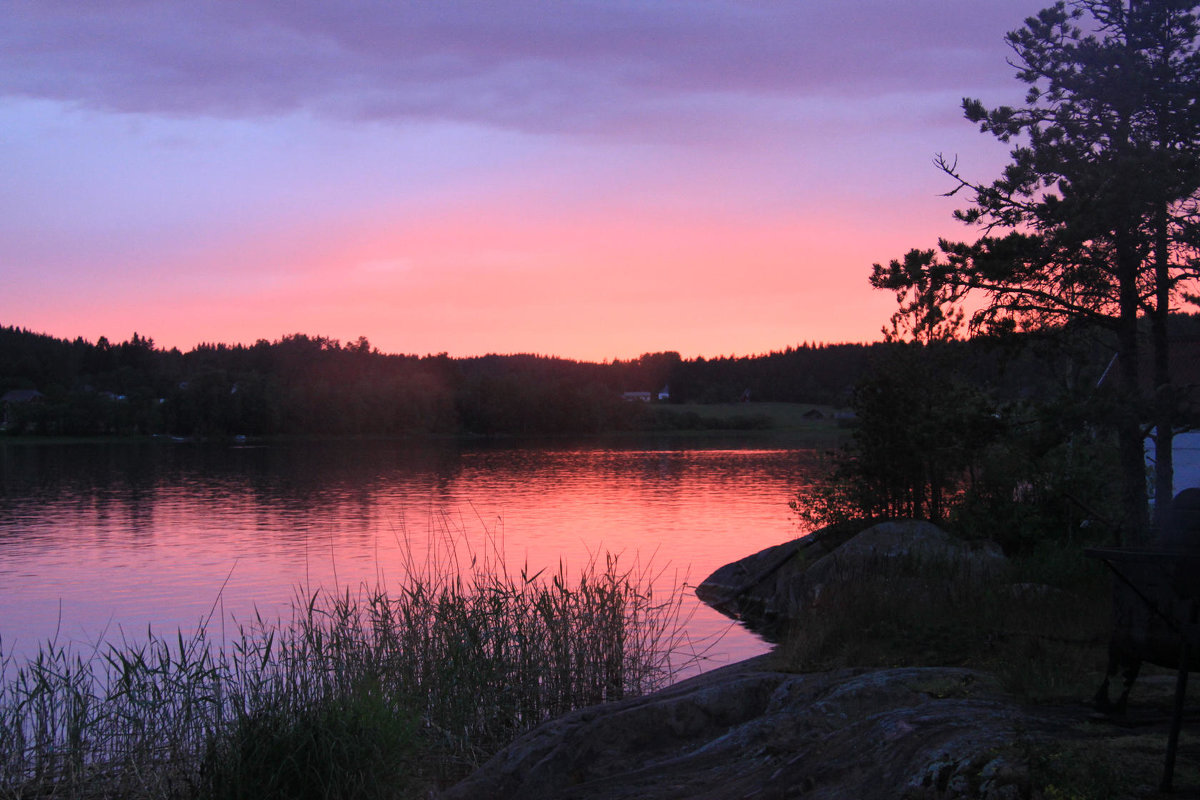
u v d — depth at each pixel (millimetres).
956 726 6004
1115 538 13297
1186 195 11211
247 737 8578
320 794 8250
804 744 6844
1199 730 5637
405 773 9062
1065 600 11336
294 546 30406
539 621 12062
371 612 12492
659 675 12531
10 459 92250
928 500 19141
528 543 30609
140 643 15852
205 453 105500
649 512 41812
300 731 8602
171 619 18406
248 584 22578
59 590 22203
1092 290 12438
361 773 8367
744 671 10359
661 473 70750
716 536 32594
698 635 15852
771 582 19484
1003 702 6641
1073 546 14562
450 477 67562
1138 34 12234
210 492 55219
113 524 38281
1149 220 11789
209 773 8492
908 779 5469
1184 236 11586
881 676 7723
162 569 25516
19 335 197750
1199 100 11781
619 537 32188
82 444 126875
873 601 11820
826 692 7879
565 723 8656
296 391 153375
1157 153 11141
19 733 9445
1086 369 13781
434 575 21484
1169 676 7246
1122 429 12000
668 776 7145
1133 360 12234
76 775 9031
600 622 11953
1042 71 12719
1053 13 12555
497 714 10766
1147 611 5531
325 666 10680
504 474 70562
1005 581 13016
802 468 76438
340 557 27328
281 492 55062
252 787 8188
